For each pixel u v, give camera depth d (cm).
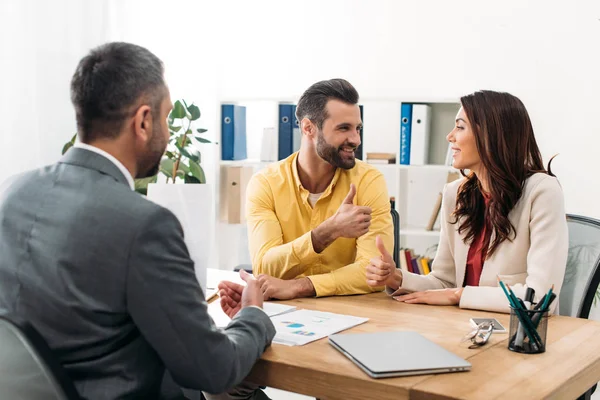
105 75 131
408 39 418
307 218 236
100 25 378
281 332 164
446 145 399
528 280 193
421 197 418
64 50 360
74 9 364
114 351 129
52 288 125
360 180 234
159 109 138
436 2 411
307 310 188
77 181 131
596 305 361
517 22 396
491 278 208
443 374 135
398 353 143
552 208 198
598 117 383
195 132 435
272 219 235
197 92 436
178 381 130
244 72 445
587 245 212
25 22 341
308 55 434
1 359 118
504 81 401
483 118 204
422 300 198
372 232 228
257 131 445
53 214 128
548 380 132
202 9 434
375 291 216
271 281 206
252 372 148
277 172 239
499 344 157
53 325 126
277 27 438
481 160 206
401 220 397
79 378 128
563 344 158
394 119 424
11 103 338
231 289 176
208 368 128
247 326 146
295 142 396
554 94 391
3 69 334
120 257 122
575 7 384
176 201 185
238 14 442
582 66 385
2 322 115
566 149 391
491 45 402
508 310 186
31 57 344
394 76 422
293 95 438
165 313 124
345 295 210
